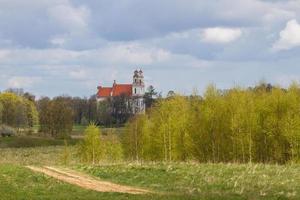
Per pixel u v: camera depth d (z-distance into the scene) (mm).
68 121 181000
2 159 106312
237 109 68875
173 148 72688
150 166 45531
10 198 28156
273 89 70500
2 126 175500
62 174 41781
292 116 65500
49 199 28453
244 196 29359
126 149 82375
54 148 145750
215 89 72500
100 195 30672
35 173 40062
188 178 38656
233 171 41406
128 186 36875
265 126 67938
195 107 74938
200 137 72188
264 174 39375
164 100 77375
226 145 71062
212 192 31781
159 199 28328
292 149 63594
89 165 48719
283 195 29766
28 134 179125
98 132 79250
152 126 77688
